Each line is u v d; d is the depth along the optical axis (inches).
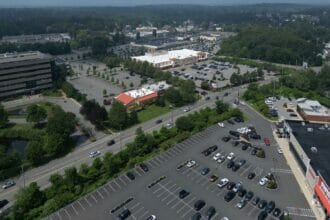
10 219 3769.7
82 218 3814.0
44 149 5290.4
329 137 5241.1
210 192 4313.5
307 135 5319.9
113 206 4023.1
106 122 6574.8
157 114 7185.0
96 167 4820.4
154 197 4200.3
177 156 5226.4
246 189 4379.9
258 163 5034.5
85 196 4229.8
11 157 4948.3
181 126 6033.5
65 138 5570.9
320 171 4217.5
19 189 4284.0
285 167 4926.2
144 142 5359.3
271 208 3944.4
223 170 4832.7
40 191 4227.4
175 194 4259.4
